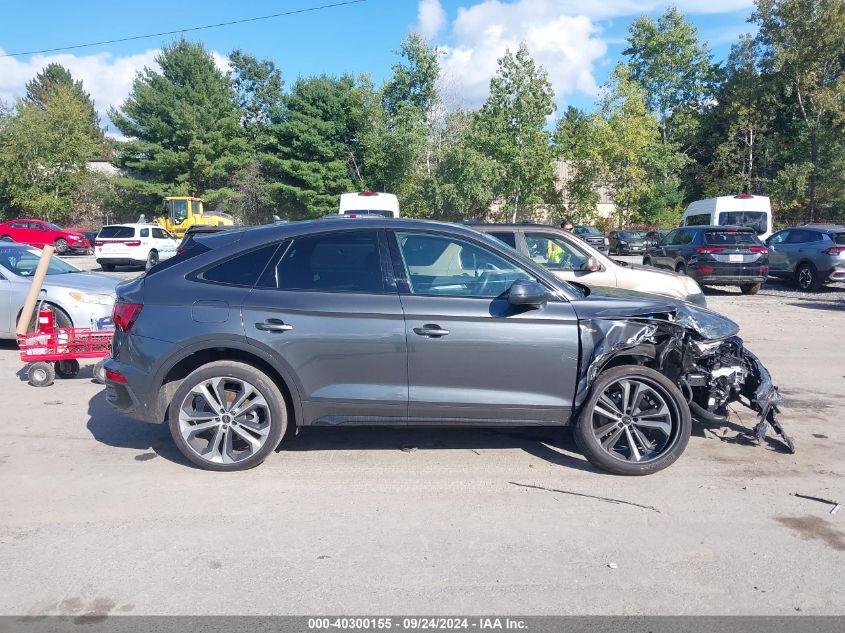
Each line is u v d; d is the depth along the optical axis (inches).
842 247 657.6
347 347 183.9
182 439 188.4
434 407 186.1
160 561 142.3
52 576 136.3
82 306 316.8
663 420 190.7
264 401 186.2
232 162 1803.6
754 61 1817.2
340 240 192.7
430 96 1665.8
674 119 1932.8
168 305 187.6
